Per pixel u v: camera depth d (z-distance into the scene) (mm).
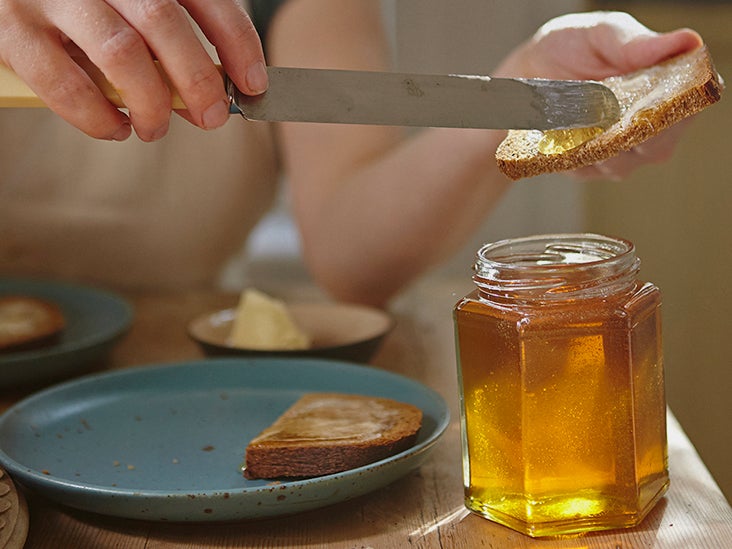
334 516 574
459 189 923
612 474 547
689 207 1623
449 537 554
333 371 690
